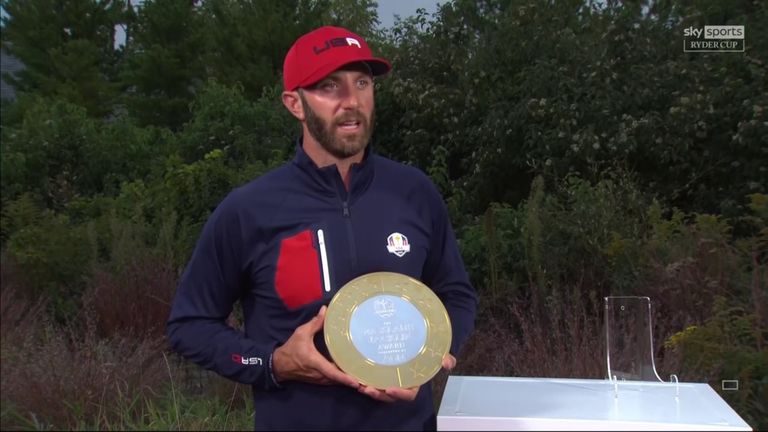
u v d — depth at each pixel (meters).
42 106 7.26
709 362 3.49
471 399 1.91
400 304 1.66
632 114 6.48
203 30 10.08
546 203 5.55
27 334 4.25
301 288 1.69
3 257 4.94
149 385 3.88
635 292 4.52
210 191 5.96
